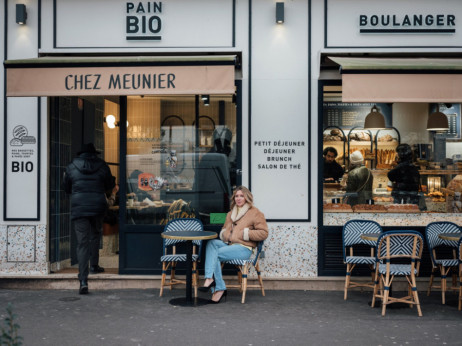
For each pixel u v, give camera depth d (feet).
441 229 20.92
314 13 22.02
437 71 18.60
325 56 22.13
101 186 21.25
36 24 22.26
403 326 16.44
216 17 22.13
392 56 22.39
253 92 22.12
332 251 22.11
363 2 21.98
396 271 17.90
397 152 23.41
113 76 19.10
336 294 20.95
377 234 20.15
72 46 22.27
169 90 18.95
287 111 22.07
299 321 16.97
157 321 16.89
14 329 10.47
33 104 22.20
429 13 21.97
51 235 22.70
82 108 26.45
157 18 22.18
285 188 22.07
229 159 22.77
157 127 23.04
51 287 21.81
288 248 22.03
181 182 22.99
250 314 17.80
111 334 15.49
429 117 23.72
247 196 20.07
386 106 23.34
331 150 23.07
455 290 20.67
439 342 14.83
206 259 19.45
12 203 22.20
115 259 27.32
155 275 22.41
